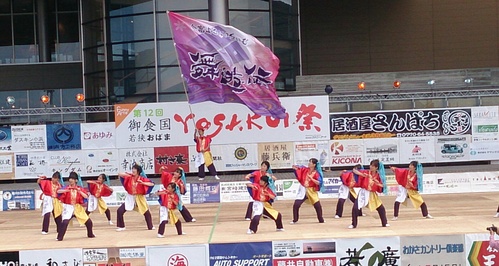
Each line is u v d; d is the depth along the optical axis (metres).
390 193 21.58
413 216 16.91
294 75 27.89
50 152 22.36
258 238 13.94
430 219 16.22
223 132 22.33
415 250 12.52
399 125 22.45
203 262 12.53
